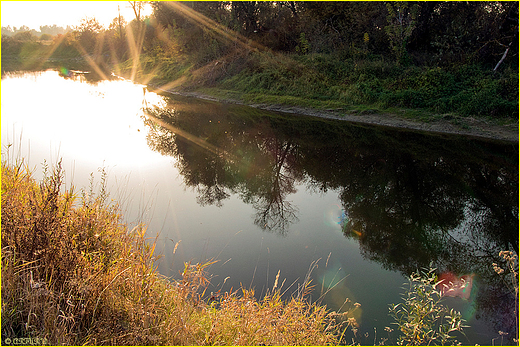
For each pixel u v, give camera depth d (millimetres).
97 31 47594
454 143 10508
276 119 13969
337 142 11062
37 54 51000
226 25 20844
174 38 26016
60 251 2775
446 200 7199
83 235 3127
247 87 18078
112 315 2535
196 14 24328
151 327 2477
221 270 4289
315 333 3055
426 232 5867
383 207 6863
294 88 16391
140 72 27688
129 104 16609
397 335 3371
